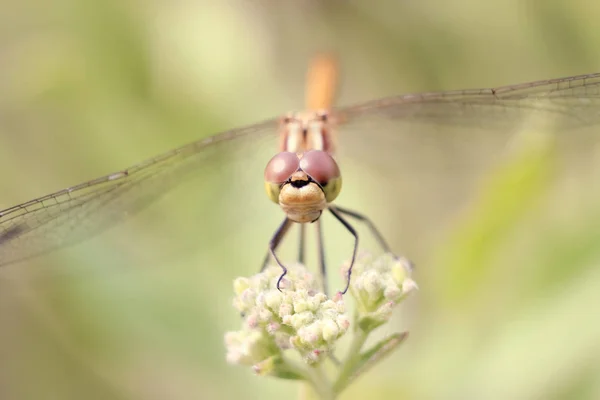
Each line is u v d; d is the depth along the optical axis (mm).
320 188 237
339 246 257
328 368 244
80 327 251
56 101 259
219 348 251
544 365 243
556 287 245
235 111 262
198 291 253
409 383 248
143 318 251
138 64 261
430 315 250
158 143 260
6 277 254
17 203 257
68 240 251
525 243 247
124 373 251
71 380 260
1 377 262
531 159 247
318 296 229
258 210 259
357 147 266
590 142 261
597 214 247
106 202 253
